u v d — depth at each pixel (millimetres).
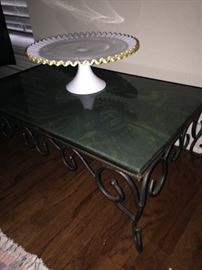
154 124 896
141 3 1066
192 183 1193
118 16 1162
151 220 1065
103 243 1010
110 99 1047
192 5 959
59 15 1362
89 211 1135
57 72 1302
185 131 1004
